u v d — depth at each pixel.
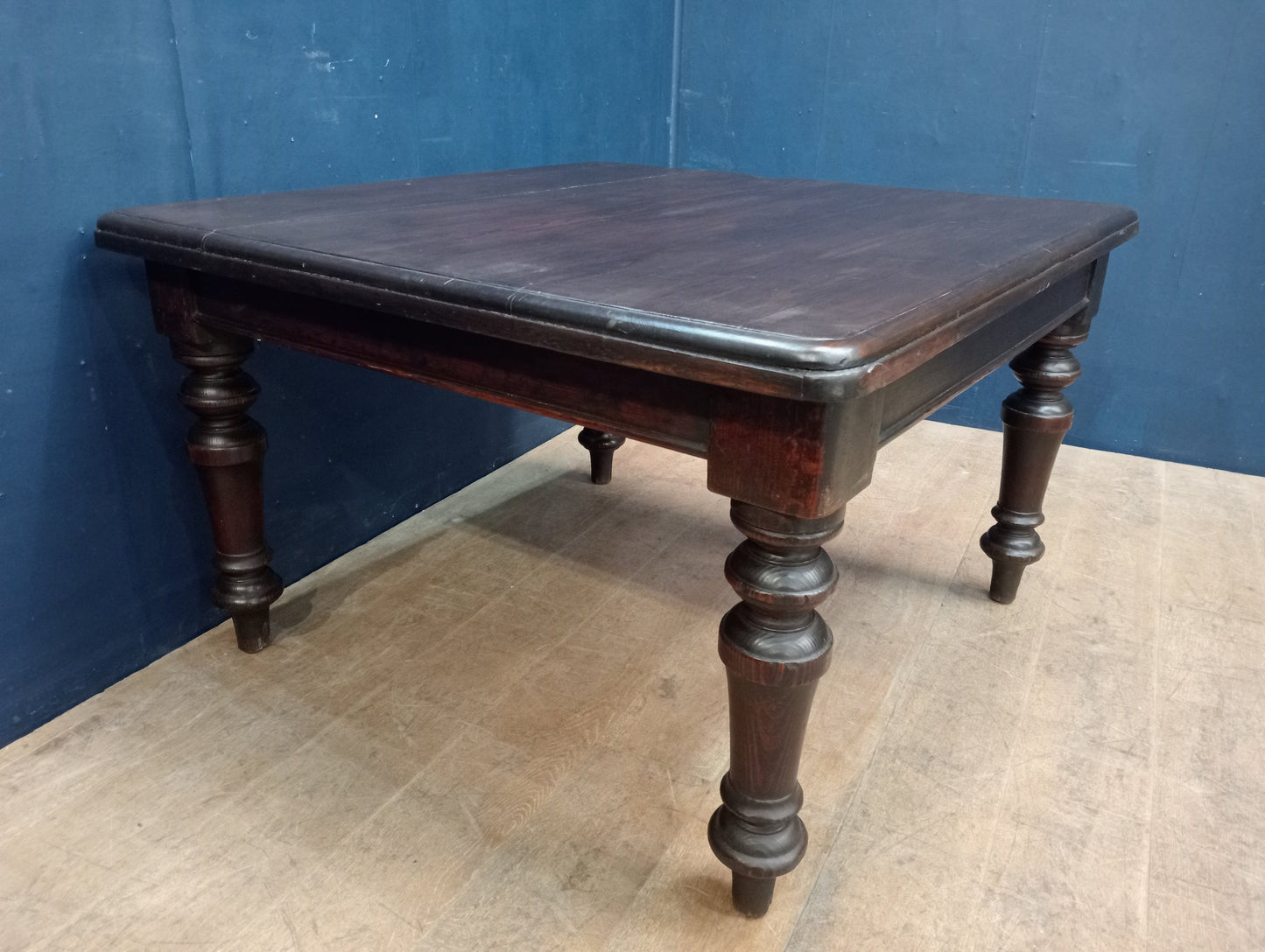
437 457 2.18
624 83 2.56
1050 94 2.42
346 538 1.96
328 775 1.35
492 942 1.10
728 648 1.00
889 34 2.53
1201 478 2.45
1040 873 1.20
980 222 1.40
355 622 1.73
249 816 1.28
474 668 1.61
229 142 1.52
